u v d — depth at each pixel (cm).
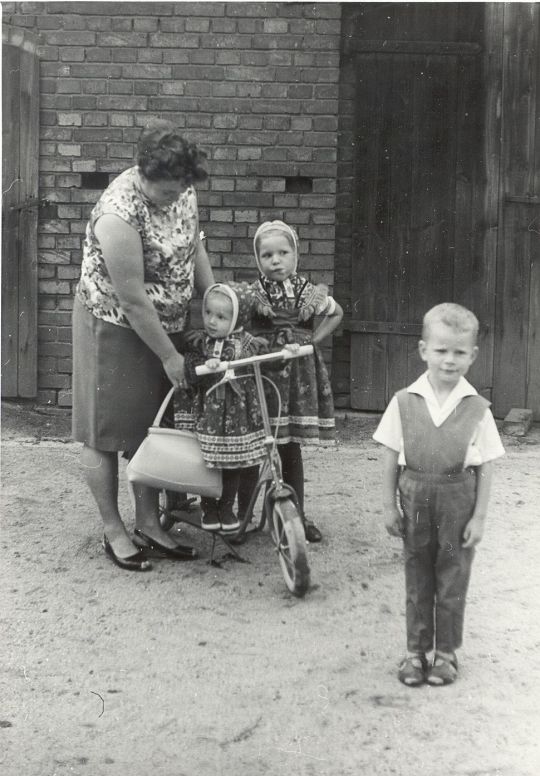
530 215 701
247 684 320
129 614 374
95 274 404
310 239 692
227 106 683
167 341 402
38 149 689
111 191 397
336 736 289
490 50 690
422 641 324
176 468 407
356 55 698
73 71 684
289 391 437
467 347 303
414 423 310
